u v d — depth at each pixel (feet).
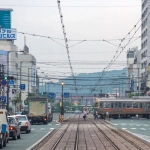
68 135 239.30
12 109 572.92
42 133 254.47
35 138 212.23
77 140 202.80
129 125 364.79
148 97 549.13
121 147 165.99
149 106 536.42
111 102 538.47
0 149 152.97
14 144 175.63
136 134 248.52
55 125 363.76
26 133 253.44
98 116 544.62
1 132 156.66
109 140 203.31
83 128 316.81
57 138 215.10
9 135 197.26
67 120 484.74
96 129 302.86
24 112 416.46
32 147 159.74
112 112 537.24
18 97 570.87
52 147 163.73
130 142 191.31
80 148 160.76
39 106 378.94
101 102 539.70
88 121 460.96
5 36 577.84
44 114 378.12
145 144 180.75
